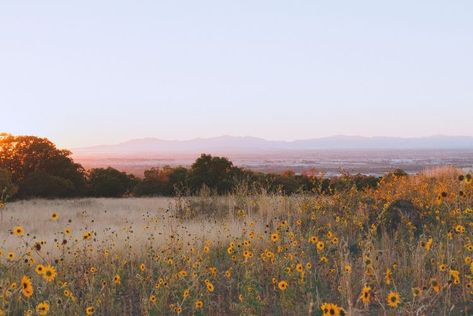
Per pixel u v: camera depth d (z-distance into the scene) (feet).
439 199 21.93
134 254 34.19
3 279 24.49
